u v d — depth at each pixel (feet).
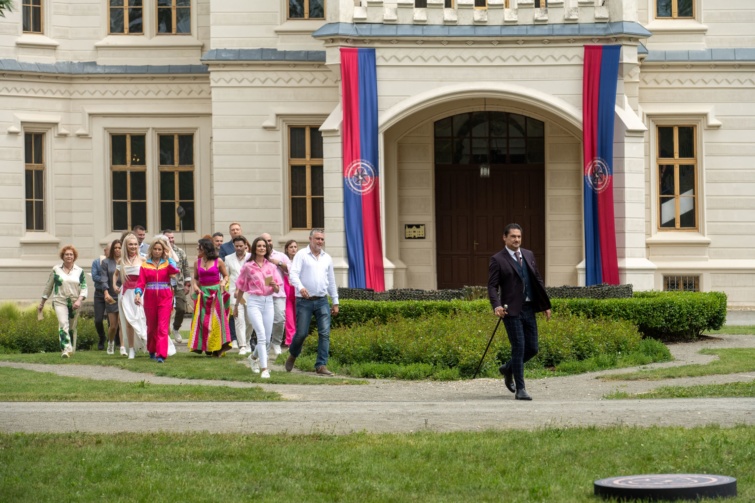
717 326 101.96
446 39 116.47
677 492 40.37
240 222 133.39
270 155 133.08
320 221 134.10
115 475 45.47
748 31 134.51
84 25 140.26
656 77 134.10
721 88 134.10
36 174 138.82
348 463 47.01
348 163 115.34
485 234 135.33
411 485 43.68
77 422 58.29
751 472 44.70
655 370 78.02
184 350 98.63
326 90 132.77
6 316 110.73
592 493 42.24
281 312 89.20
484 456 48.03
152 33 140.26
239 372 80.69
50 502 41.75
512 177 135.03
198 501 41.70
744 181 134.41
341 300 101.14
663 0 134.92
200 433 53.78
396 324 89.20
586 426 55.16
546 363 82.64
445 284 135.64
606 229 114.52
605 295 103.86
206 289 92.48
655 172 134.31
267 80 132.77
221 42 133.28
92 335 104.06
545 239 132.77
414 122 128.36
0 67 135.33
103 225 139.95
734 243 134.31
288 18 133.49
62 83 139.54
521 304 67.41
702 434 51.55
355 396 69.15
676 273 134.10
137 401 66.28
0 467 46.75
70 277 92.32
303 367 82.38
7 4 67.82
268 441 51.62
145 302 88.69
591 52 115.75
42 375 79.20
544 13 116.37
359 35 115.96
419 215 132.77
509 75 116.88
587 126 115.24
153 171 140.56
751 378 73.46
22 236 137.18
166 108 139.74
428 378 77.66
